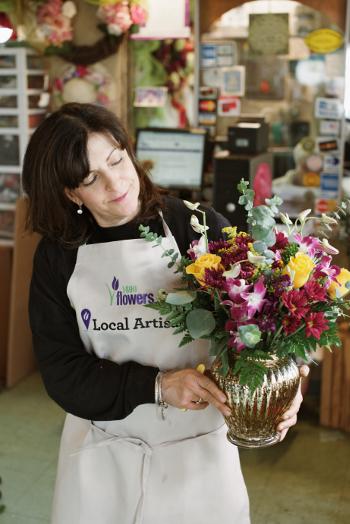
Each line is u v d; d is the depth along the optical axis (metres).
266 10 3.69
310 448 3.16
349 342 3.18
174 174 3.88
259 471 3.00
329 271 1.25
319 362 3.52
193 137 3.85
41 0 3.76
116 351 1.51
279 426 1.36
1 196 3.89
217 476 1.56
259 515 2.71
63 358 1.49
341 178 3.77
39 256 1.52
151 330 1.48
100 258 1.48
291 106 3.77
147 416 1.53
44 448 3.22
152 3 3.80
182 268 1.35
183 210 1.51
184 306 1.29
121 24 3.73
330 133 3.74
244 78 3.81
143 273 1.47
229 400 1.32
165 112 3.97
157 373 1.43
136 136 3.95
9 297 3.85
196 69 3.86
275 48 3.72
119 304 1.48
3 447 3.22
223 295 1.24
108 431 1.58
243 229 3.48
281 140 3.82
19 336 3.84
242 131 3.52
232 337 1.22
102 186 1.36
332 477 2.95
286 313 1.21
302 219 1.31
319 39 3.65
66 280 1.49
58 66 3.95
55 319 1.51
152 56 3.89
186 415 1.53
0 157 3.88
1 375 3.90
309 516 2.70
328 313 1.27
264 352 1.25
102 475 1.56
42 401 3.67
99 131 1.34
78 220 1.48
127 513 1.56
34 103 3.89
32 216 1.46
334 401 3.28
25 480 2.97
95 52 3.82
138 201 1.48
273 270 1.21
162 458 1.54
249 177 3.41
